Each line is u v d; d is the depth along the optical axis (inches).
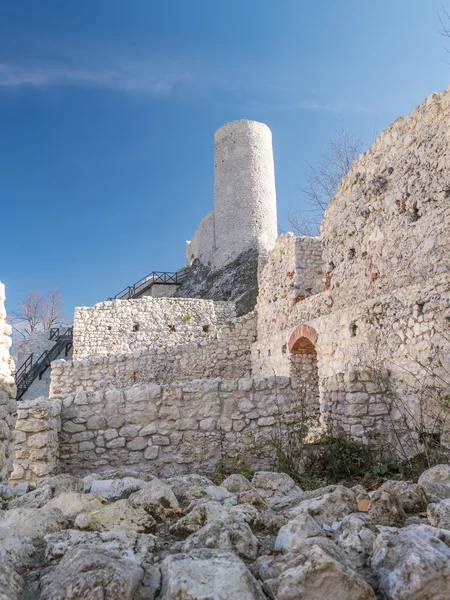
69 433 261.1
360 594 76.5
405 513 126.2
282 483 182.4
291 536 101.9
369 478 233.6
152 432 265.7
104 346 760.3
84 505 131.0
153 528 119.3
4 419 198.7
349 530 106.0
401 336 307.1
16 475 230.4
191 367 604.7
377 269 362.3
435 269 303.6
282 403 281.9
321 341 418.0
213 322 810.8
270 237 1547.7
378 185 361.7
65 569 84.1
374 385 293.0
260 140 1598.2
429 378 277.4
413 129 335.3
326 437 294.5
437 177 310.5
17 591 83.3
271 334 563.5
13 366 213.8
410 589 77.3
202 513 118.4
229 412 274.4
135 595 81.0
